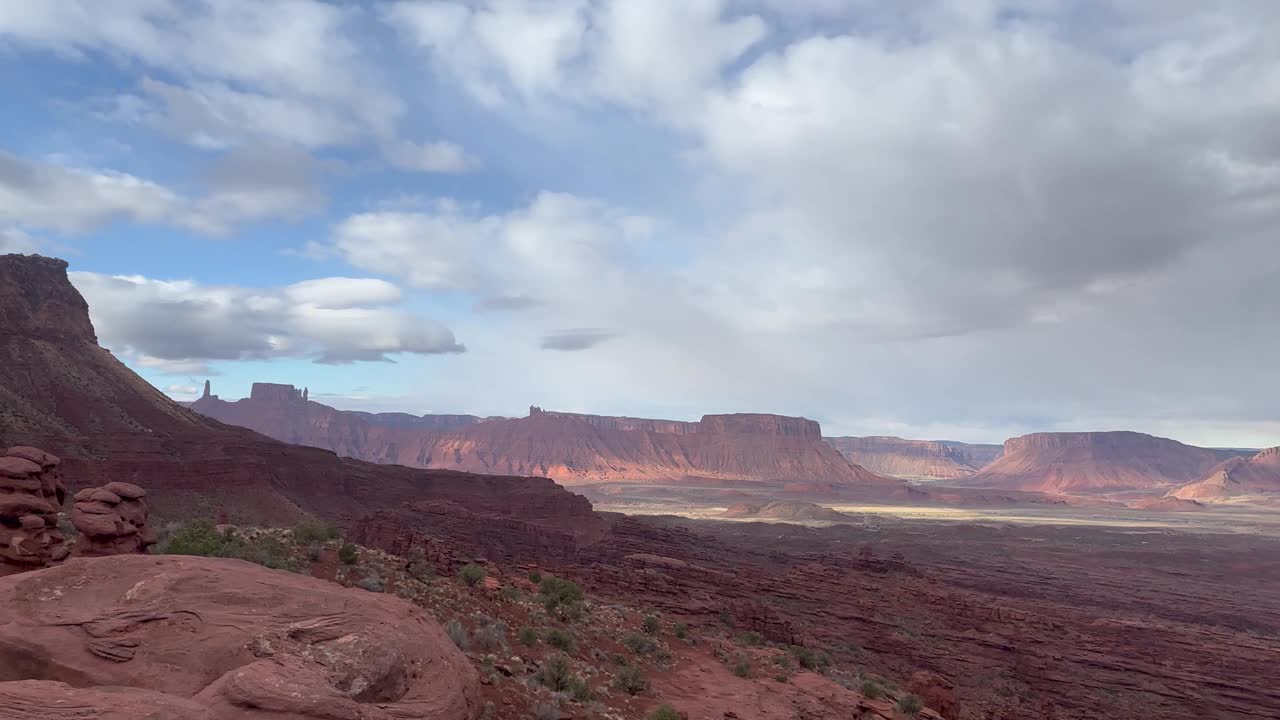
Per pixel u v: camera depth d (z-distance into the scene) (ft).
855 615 252.01
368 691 36.96
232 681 32.01
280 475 393.91
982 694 207.72
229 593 39.96
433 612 85.15
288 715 31.71
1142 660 245.04
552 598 115.24
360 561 94.17
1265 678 238.89
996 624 256.93
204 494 308.81
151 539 69.36
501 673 70.90
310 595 41.93
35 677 34.42
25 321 364.58
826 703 102.89
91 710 28.12
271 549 86.33
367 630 40.09
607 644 107.24
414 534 152.87
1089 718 204.33
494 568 149.59
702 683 100.01
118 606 38.04
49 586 39.24
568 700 69.21
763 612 204.85
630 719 72.95
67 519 84.43
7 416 289.74
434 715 37.99
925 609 269.23
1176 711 215.51
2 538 60.18
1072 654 241.96
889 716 107.45
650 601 206.80
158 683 34.47
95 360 388.98
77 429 326.65
